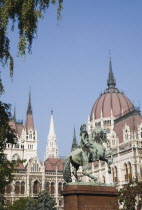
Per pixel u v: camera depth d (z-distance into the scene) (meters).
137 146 81.56
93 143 27.38
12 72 23.80
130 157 81.25
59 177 116.69
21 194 108.62
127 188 24.53
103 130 28.47
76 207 23.66
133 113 96.25
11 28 23.53
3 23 22.11
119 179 83.56
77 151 26.59
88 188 24.44
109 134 100.25
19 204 83.25
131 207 23.80
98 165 98.50
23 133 138.12
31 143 137.88
